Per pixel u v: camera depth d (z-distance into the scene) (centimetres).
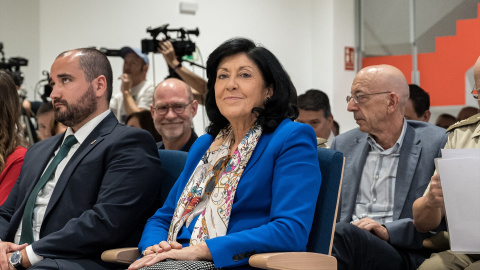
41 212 250
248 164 207
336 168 207
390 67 279
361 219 259
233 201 204
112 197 237
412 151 269
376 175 276
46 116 445
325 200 206
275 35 773
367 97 274
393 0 734
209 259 191
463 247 186
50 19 659
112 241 233
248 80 215
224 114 217
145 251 206
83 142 253
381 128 275
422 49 705
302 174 198
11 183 293
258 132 211
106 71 264
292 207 194
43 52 655
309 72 792
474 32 654
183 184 229
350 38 776
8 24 637
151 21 705
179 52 504
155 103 346
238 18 753
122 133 251
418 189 261
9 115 300
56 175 254
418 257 249
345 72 772
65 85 256
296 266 186
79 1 672
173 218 217
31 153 273
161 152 264
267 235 190
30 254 229
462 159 189
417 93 358
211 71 226
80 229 230
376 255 241
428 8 699
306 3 792
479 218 185
